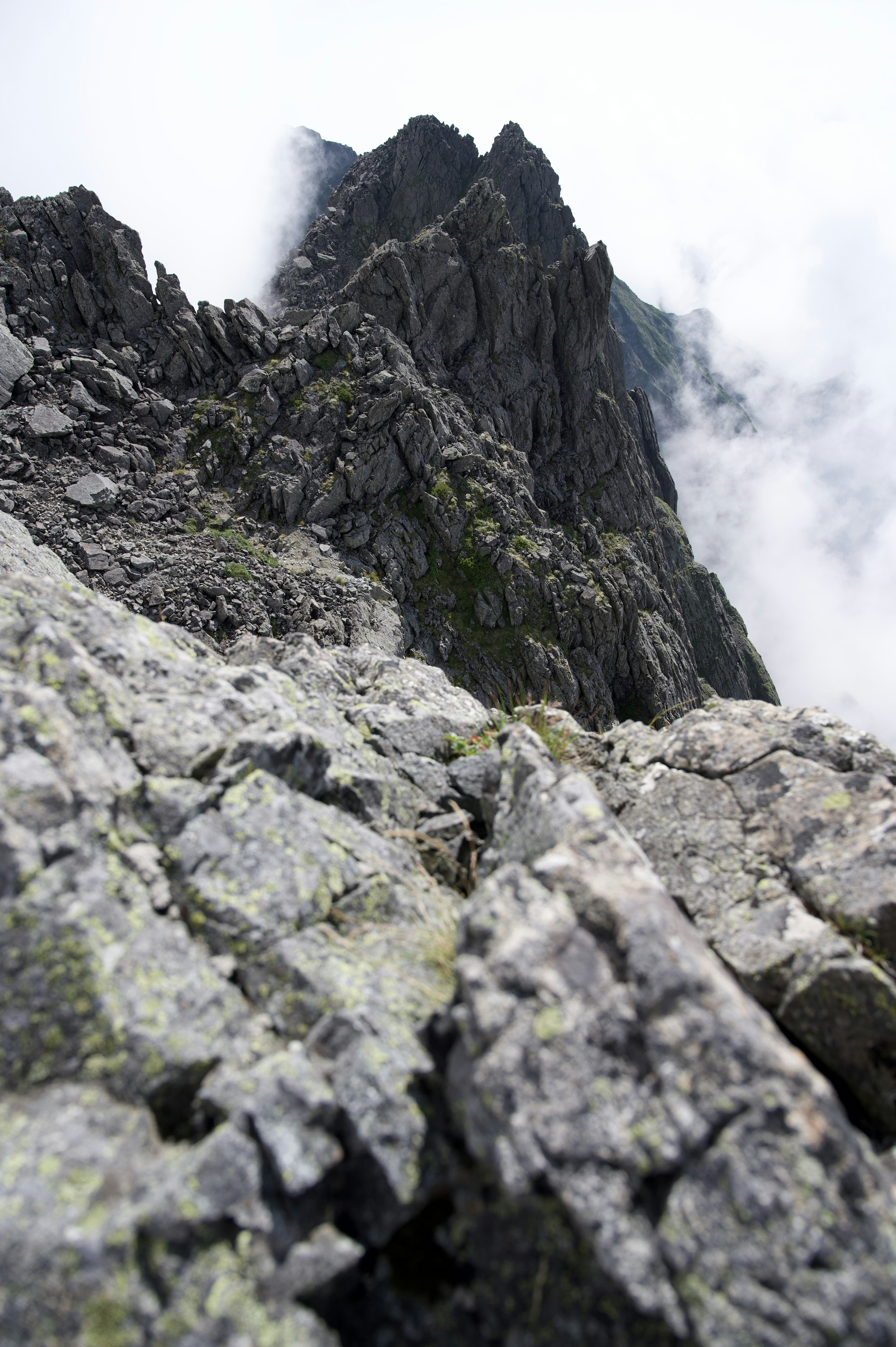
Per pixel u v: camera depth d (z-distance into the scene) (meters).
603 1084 3.80
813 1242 3.43
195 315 42.16
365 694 9.44
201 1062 4.16
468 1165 3.98
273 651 9.87
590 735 8.55
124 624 7.17
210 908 4.99
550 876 4.67
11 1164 3.68
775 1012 5.32
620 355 72.06
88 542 32.78
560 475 58.62
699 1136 3.60
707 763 7.12
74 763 5.04
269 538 38.66
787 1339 3.29
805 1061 4.10
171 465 38.53
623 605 52.28
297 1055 4.19
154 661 6.80
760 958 5.40
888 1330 3.29
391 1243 4.02
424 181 75.06
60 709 5.23
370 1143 3.91
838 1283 3.36
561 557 48.97
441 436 46.06
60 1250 3.39
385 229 75.88
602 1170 3.61
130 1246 3.44
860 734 6.95
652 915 4.26
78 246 39.94
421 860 6.72
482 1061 3.85
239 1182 3.67
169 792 5.34
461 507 45.81
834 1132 3.64
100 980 4.25
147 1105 4.10
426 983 4.97
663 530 86.19
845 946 5.20
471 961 4.23
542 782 5.79
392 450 43.44
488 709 9.63
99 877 4.64
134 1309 3.36
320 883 5.43
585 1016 3.97
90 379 38.16
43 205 39.34
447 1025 4.30
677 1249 3.46
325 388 43.44
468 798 7.53
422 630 43.28
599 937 4.36
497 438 53.22
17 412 35.34
